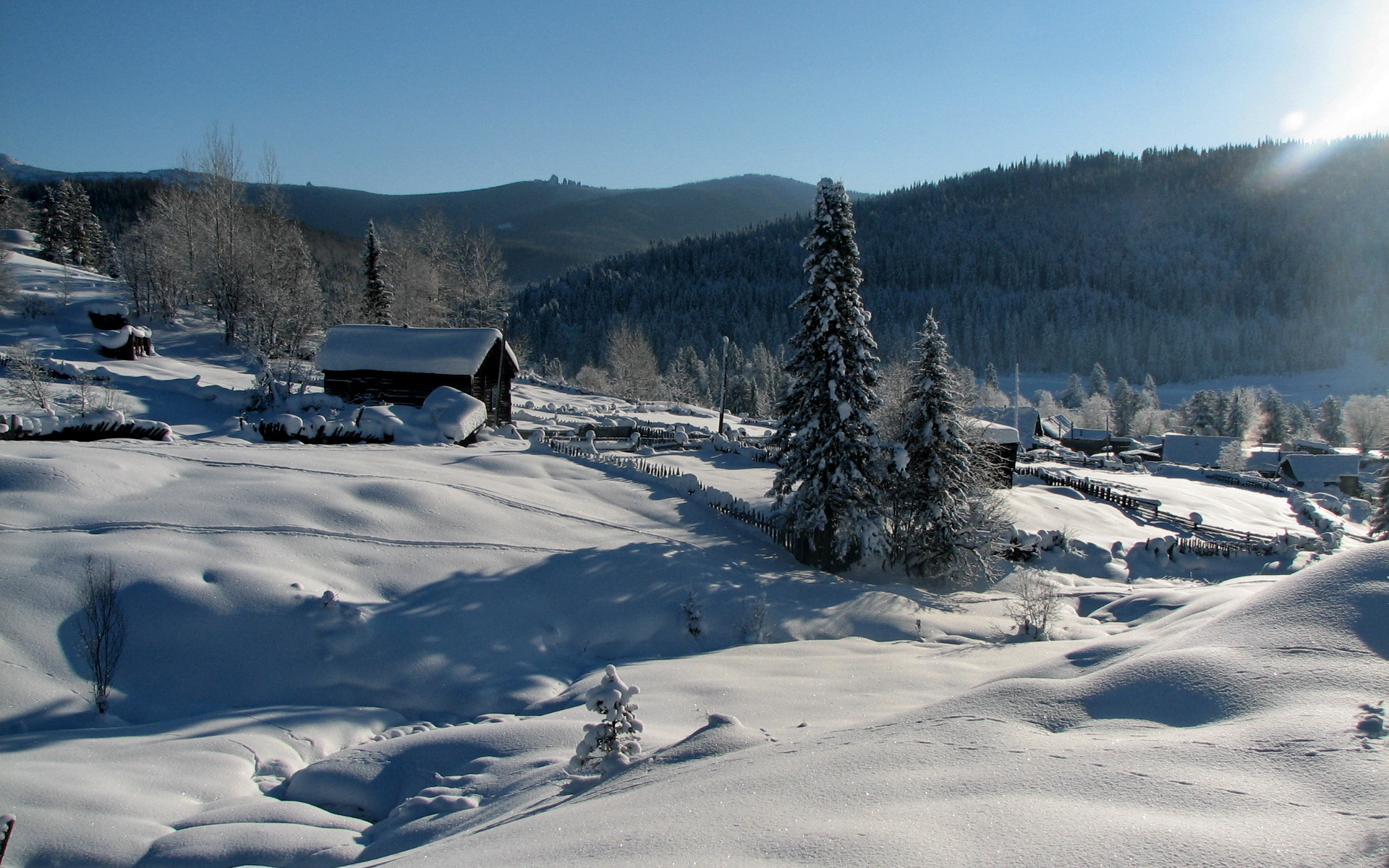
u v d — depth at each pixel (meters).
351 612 15.58
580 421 46.75
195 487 19.61
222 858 7.87
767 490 31.05
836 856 4.01
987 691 6.75
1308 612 6.19
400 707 14.22
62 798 9.05
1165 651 6.47
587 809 5.92
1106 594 23.42
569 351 165.25
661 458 37.22
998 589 25.53
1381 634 5.64
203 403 35.25
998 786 4.71
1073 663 7.52
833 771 5.39
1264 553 32.22
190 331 56.91
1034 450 73.38
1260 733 4.73
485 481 25.16
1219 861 3.51
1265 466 89.25
